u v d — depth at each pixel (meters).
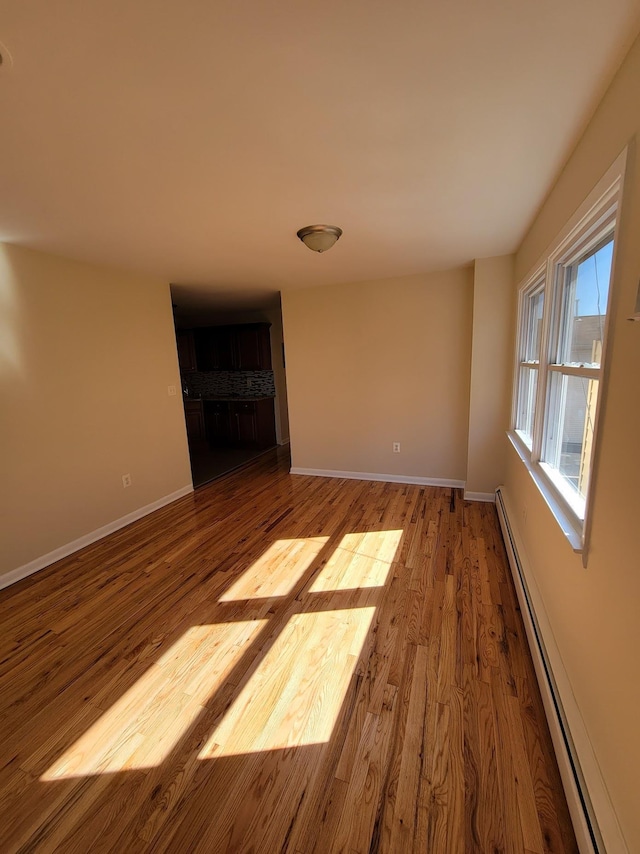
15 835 1.23
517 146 1.65
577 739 1.27
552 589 1.80
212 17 0.98
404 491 4.25
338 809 1.27
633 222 1.08
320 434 4.91
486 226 2.63
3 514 2.65
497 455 3.76
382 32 1.05
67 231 2.46
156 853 1.17
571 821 1.20
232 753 1.46
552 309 2.14
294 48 1.09
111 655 1.97
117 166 1.71
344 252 3.19
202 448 6.80
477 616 2.17
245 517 3.71
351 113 1.40
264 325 6.48
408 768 1.38
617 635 1.09
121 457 3.58
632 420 1.05
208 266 3.45
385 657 1.90
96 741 1.53
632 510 1.03
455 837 1.18
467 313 4.02
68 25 0.99
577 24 1.04
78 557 3.02
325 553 2.94
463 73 1.22
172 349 4.18
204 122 1.43
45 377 2.91
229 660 1.92
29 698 1.73
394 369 4.40
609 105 1.28
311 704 1.66
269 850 1.17
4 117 1.34
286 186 1.96
